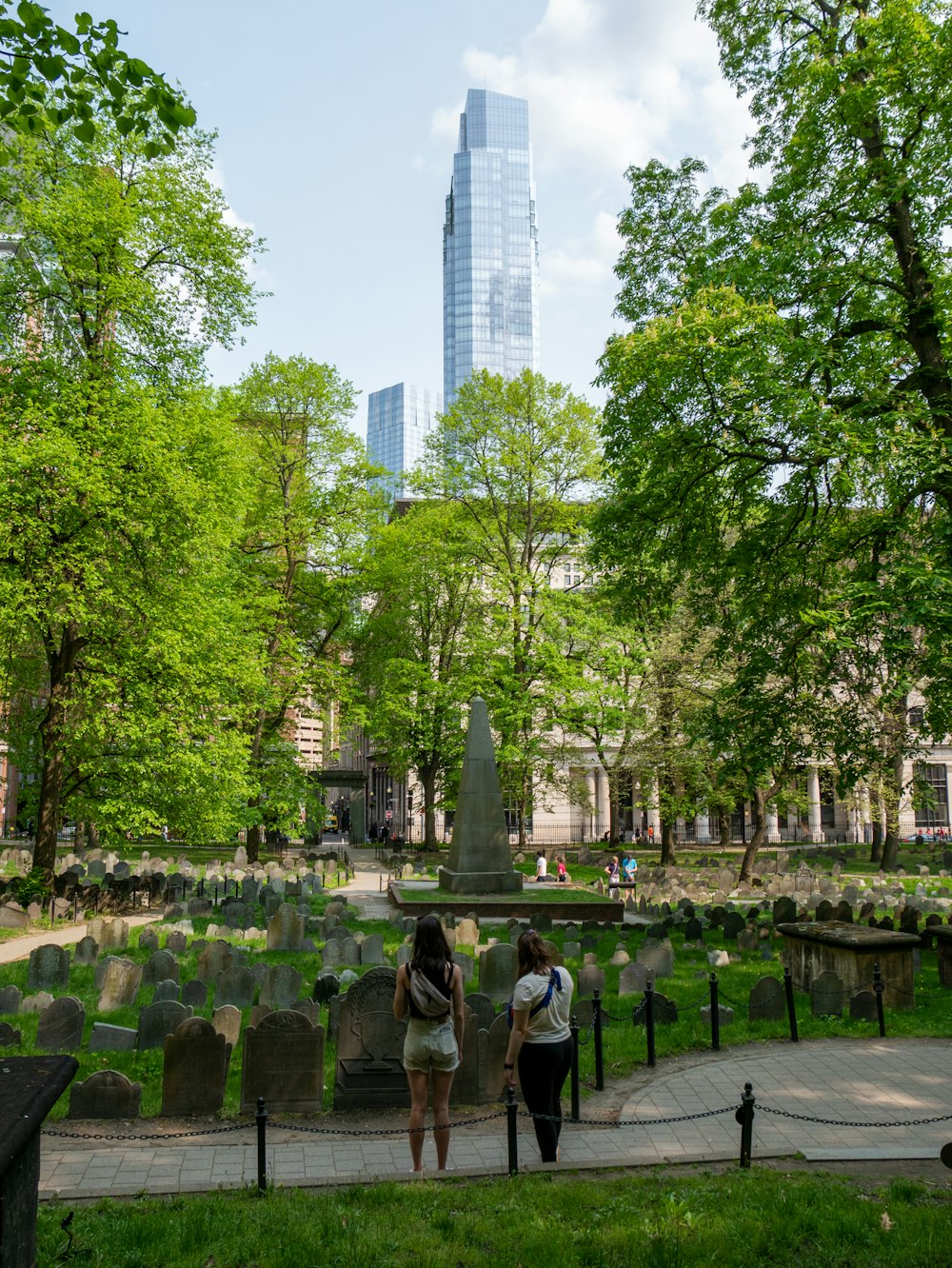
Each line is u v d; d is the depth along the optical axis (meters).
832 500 20.98
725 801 37.81
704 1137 8.98
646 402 20.38
